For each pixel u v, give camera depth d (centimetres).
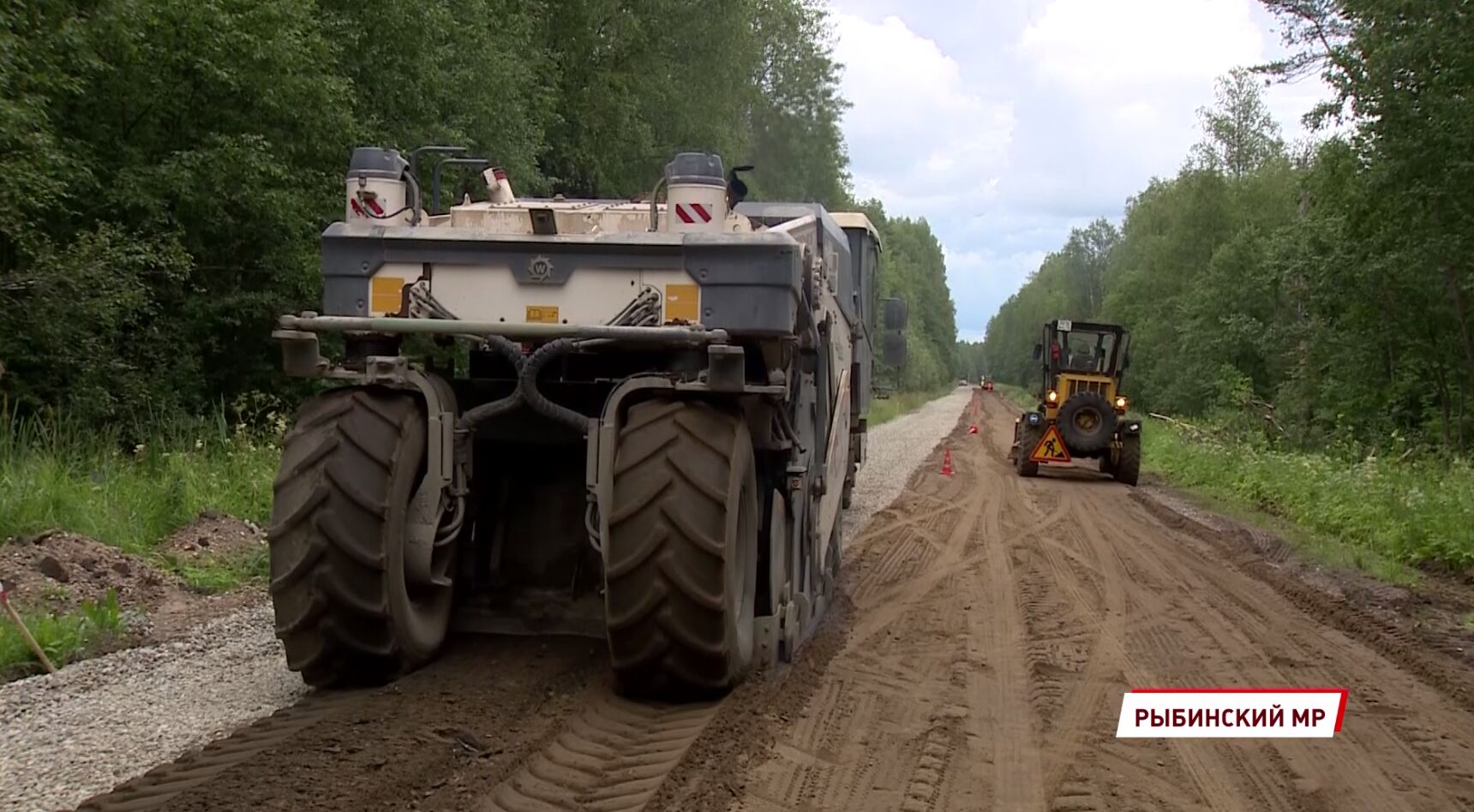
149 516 935
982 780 465
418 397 523
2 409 1098
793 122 4581
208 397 1401
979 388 12488
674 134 2898
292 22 1360
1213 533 1328
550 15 2506
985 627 773
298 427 510
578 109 2617
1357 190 1809
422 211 596
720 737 481
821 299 651
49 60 1147
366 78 1588
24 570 743
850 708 555
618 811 396
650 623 484
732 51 2950
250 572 855
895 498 1577
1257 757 510
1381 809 449
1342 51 1714
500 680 537
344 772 410
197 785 398
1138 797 453
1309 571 1060
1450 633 802
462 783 413
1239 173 4709
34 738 462
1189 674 657
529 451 605
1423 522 1177
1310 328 2433
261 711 505
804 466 612
